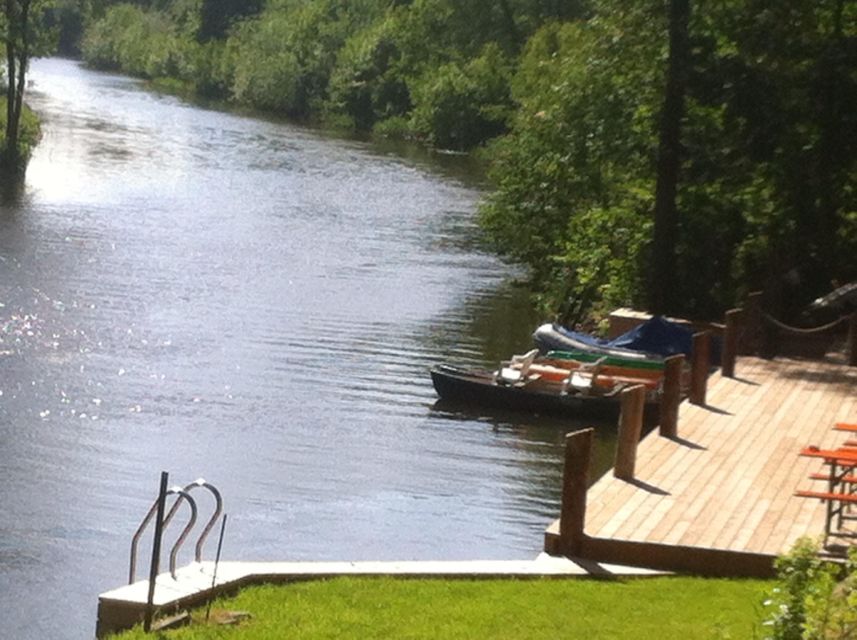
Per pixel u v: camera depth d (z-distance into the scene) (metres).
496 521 21.45
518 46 99.75
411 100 99.69
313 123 104.50
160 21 152.38
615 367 29.05
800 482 19.09
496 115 53.91
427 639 12.84
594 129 37.09
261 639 12.71
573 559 15.90
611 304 35.62
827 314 33.31
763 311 30.61
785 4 34.41
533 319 38.56
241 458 24.39
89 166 64.94
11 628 16.66
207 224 51.34
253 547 19.83
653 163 35.53
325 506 21.91
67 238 45.78
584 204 38.72
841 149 34.53
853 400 25.20
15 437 24.95
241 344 33.22
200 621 13.30
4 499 21.48
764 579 15.45
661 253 32.97
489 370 32.03
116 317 35.16
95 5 160.00
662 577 15.41
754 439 21.78
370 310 38.34
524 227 40.34
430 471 23.95
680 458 20.33
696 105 34.81
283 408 27.81
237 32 130.00
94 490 22.25
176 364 30.97
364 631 13.02
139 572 18.67
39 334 32.84
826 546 15.63
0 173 59.84
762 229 34.34
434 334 35.84
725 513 17.31
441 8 103.06
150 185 60.53
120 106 100.00
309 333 34.91
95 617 17.16
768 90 34.03
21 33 61.34
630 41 36.31
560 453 25.50
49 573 18.52
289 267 44.03
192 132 85.75
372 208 58.69
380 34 106.69
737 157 34.44
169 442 25.19
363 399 28.78
